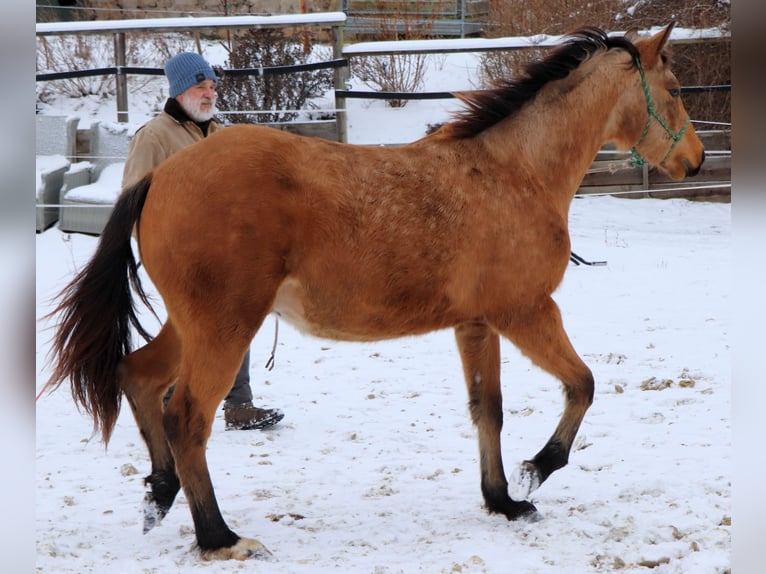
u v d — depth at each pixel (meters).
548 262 4.45
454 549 4.07
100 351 4.26
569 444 4.51
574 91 4.80
